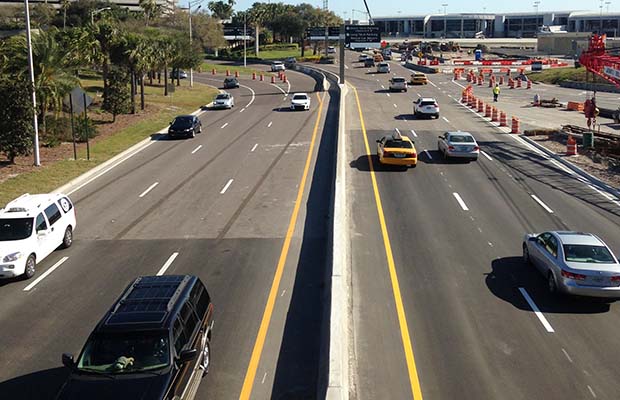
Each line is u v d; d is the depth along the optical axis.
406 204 24.39
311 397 10.96
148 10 108.88
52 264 18.31
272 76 95.62
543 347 12.98
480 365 12.20
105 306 15.15
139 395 9.39
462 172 30.06
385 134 40.88
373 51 145.50
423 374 11.84
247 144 38.31
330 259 17.31
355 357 12.48
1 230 17.52
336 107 55.72
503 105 57.53
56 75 38.19
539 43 142.75
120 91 48.16
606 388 11.38
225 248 19.36
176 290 11.79
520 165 31.78
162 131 44.41
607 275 14.77
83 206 24.92
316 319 14.12
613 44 117.56
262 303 15.05
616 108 54.94
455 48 147.38
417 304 15.12
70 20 101.94
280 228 21.36
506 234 20.66
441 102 59.06
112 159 34.22
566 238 16.14
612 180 28.41
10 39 37.22
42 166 31.67
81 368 10.05
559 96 65.00
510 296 15.64
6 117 30.83
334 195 23.06
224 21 175.88
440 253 18.81
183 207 24.41
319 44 146.62
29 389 11.43
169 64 66.50
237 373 11.79
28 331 13.87
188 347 10.80
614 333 13.63
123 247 19.75
